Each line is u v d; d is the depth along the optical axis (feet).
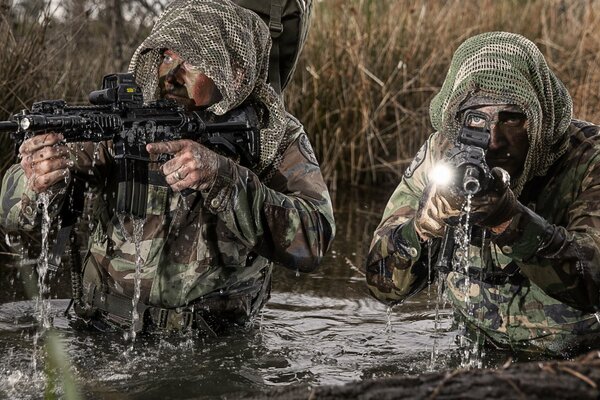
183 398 9.08
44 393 9.09
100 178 10.95
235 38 10.29
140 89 9.91
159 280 10.63
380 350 10.82
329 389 6.93
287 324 11.81
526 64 9.57
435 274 10.71
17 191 10.66
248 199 10.17
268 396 7.23
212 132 10.36
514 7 25.75
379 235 10.51
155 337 10.80
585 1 25.03
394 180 22.67
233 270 10.94
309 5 12.31
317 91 22.43
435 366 10.25
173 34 10.11
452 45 23.35
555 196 10.18
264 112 10.85
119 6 22.45
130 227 10.73
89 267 11.06
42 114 9.29
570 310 10.30
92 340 10.68
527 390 6.59
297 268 10.64
